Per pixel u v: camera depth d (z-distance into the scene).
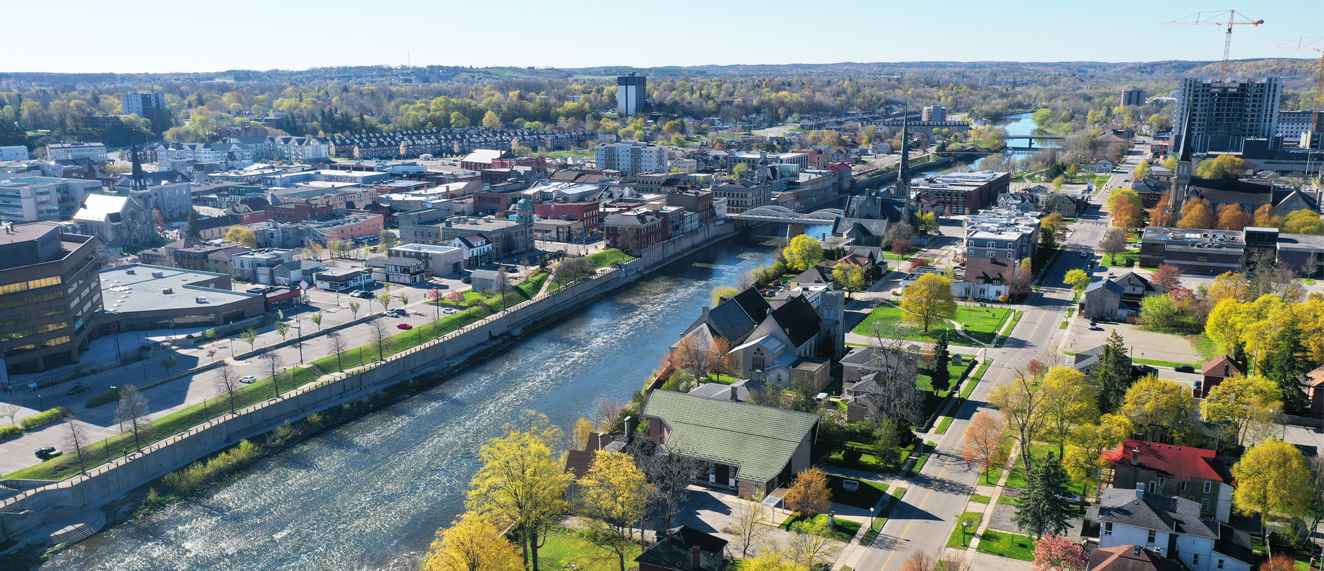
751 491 164.00
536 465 141.88
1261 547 138.50
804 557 137.25
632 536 151.75
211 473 191.38
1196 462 148.00
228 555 162.00
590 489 153.25
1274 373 188.75
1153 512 133.25
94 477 180.75
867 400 193.62
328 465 196.38
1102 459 154.62
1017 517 142.75
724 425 174.12
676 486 160.12
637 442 171.12
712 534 150.88
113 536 170.00
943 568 136.75
